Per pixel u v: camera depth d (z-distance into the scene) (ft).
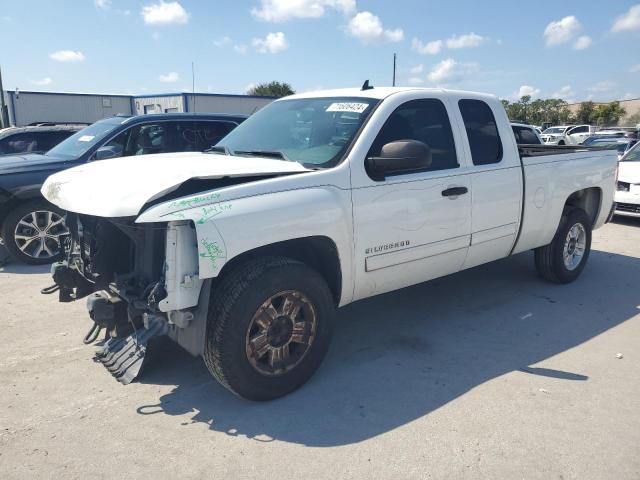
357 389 12.12
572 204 20.11
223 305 10.59
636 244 26.96
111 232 12.07
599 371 13.11
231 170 11.17
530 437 10.35
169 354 13.75
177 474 9.21
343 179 12.07
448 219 14.34
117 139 24.08
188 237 10.14
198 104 96.89
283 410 11.23
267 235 10.72
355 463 9.53
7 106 96.43
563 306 17.62
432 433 10.45
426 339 14.92
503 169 15.88
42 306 17.25
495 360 13.66
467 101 15.51
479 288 19.30
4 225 21.74
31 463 9.43
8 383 12.24
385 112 13.29
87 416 10.94
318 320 11.93
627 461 9.67
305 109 14.73
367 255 12.70
